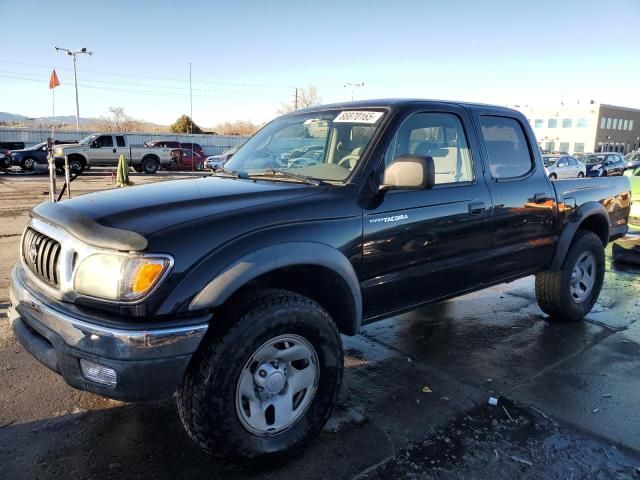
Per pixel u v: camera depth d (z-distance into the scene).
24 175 24.44
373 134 3.25
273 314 2.53
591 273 5.05
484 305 5.54
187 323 2.32
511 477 2.69
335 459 2.81
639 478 2.71
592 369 3.99
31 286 2.71
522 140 4.36
